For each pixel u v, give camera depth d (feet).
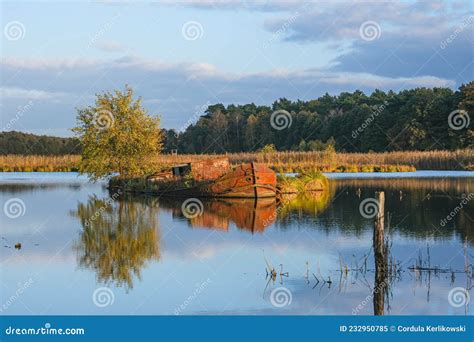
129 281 61.72
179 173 162.20
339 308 53.06
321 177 157.38
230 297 56.13
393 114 374.22
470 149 298.97
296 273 63.98
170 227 94.27
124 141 179.11
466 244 76.07
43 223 100.01
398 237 82.43
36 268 66.85
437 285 58.95
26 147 370.12
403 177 211.82
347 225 94.22
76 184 197.57
